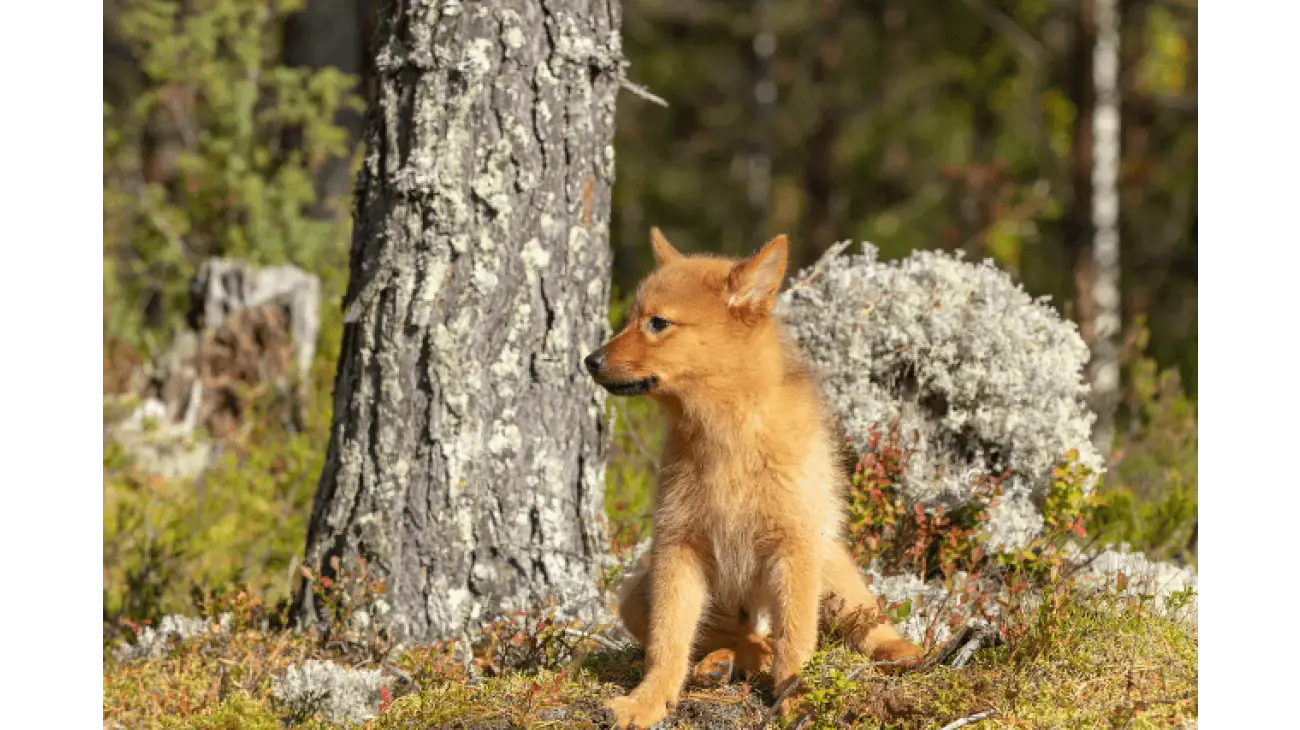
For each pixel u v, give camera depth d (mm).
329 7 26438
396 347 10008
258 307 18281
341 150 23078
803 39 40031
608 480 14055
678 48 41250
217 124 22609
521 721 8148
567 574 10391
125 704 8906
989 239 32094
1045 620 8945
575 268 10508
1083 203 27141
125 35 23641
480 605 10102
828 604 9234
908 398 11641
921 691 8289
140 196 24469
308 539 10414
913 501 11055
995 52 34344
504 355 10195
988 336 11492
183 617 10711
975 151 35375
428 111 10031
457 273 10023
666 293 8867
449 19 10031
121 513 13250
